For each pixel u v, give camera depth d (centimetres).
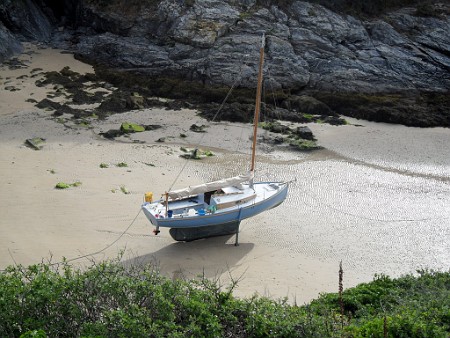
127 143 3912
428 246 2889
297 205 3244
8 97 4541
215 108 4534
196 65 4994
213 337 1506
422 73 5112
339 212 3189
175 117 4406
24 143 3803
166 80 4897
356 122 4525
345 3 5712
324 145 4053
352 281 2556
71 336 1526
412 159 3909
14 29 5697
